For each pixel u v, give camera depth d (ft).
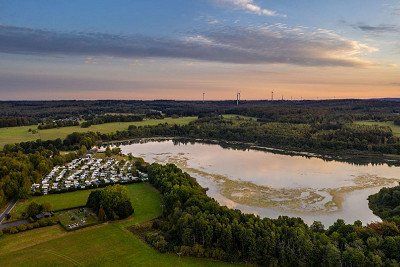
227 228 435.53
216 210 491.31
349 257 384.88
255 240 421.59
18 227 495.41
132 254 437.58
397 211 546.67
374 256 380.58
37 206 539.29
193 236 445.78
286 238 422.82
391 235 422.41
